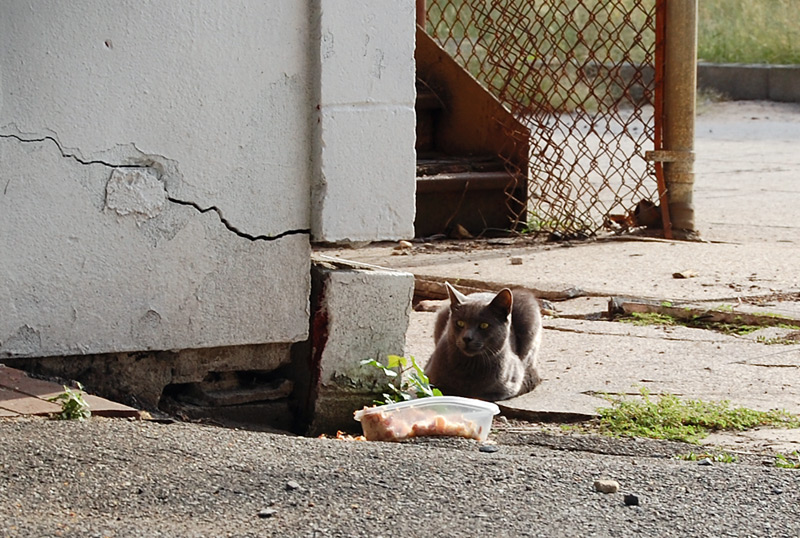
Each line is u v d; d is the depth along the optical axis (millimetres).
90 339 7324
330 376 8086
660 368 9586
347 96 7773
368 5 7750
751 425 7945
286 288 7879
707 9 38656
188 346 7633
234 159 7586
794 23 37531
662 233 15617
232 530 5016
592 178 21594
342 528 5082
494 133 16312
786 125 31188
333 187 7812
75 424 6336
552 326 11133
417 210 15781
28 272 7098
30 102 6961
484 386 9188
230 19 7449
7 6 6824
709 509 5562
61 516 5078
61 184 7109
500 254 14555
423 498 5523
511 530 5145
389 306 8203
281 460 6008
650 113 31609
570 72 32281
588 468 6184
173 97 7348
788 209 18141
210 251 7602
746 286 12367
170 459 5895
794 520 5449
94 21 7062
